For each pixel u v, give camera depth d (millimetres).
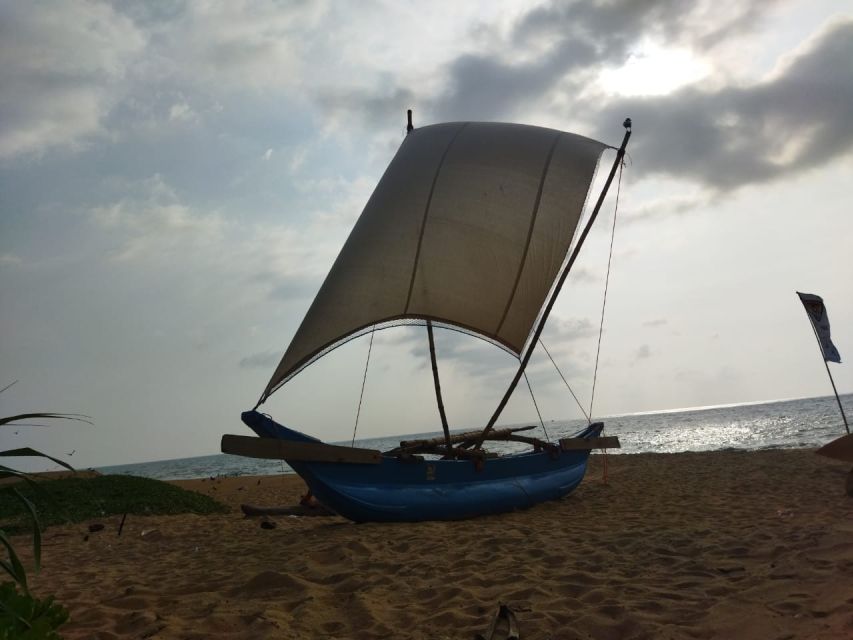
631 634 3590
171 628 4031
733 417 78938
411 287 10406
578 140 12172
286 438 7801
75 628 4188
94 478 13953
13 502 11617
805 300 10477
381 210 11000
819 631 3219
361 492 8164
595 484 13773
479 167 11281
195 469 69188
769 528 6277
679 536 6156
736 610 3744
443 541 6695
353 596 4617
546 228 11344
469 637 3688
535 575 4996
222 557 6867
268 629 3898
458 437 10609
